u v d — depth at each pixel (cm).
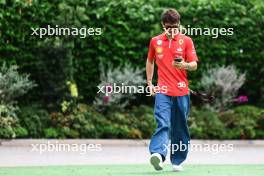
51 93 6406
